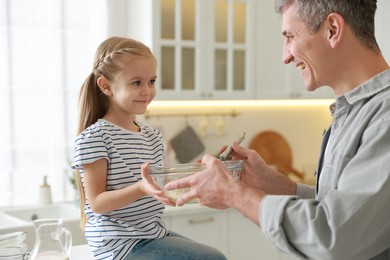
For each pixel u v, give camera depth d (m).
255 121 4.68
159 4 3.79
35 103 3.81
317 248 1.24
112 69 1.76
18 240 1.79
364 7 1.43
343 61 1.45
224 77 4.14
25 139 3.79
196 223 3.73
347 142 1.40
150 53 1.81
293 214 1.26
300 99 4.52
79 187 1.86
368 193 1.24
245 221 3.94
